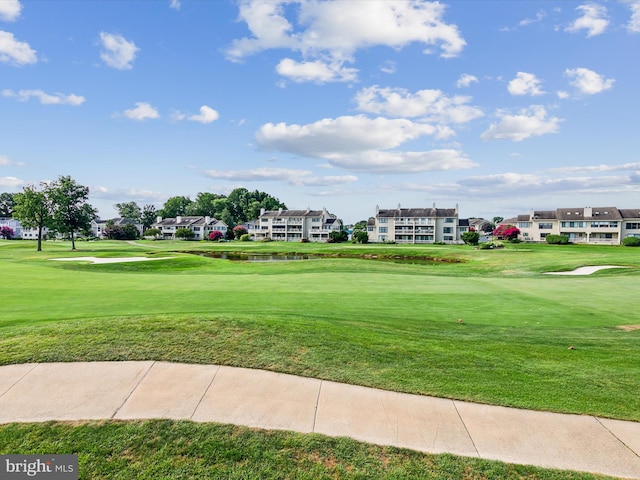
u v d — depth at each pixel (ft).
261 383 19.34
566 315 40.81
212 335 25.11
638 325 36.50
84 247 214.48
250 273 88.99
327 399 18.03
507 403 18.08
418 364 22.25
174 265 109.19
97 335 24.76
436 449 14.61
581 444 15.12
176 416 16.21
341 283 65.00
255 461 13.70
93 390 18.24
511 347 26.02
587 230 267.80
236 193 524.11
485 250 188.34
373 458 13.99
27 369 20.24
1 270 80.07
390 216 323.16
